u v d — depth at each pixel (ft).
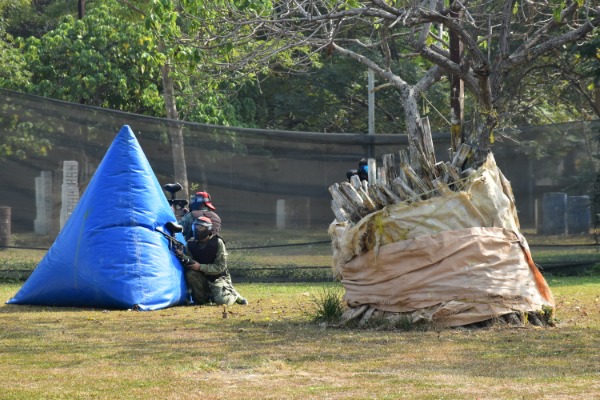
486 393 30.40
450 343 42.06
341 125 168.66
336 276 51.85
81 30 127.95
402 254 47.29
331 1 61.93
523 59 52.13
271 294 69.26
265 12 58.44
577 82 118.62
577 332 45.39
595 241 80.94
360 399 29.63
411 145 51.06
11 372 35.14
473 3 73.41
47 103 77.36
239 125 134.72
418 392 30.68
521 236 48.49
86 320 52.65
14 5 175.11
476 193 47.55
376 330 47.01
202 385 32.40
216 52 69.92
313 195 79.92
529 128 81.30
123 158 61.72
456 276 46.88
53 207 77.25
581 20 61.46
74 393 31.04
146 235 60.23
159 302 59.26
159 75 130.62
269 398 29.99
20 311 57.77
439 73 58.34
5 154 77.20
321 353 39.58
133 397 30.37
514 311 47.29
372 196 48.85
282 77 157.38
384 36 57.67
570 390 30.86
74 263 59.41
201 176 78.95
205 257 62.75
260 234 79.41
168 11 58.13
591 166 80.64
